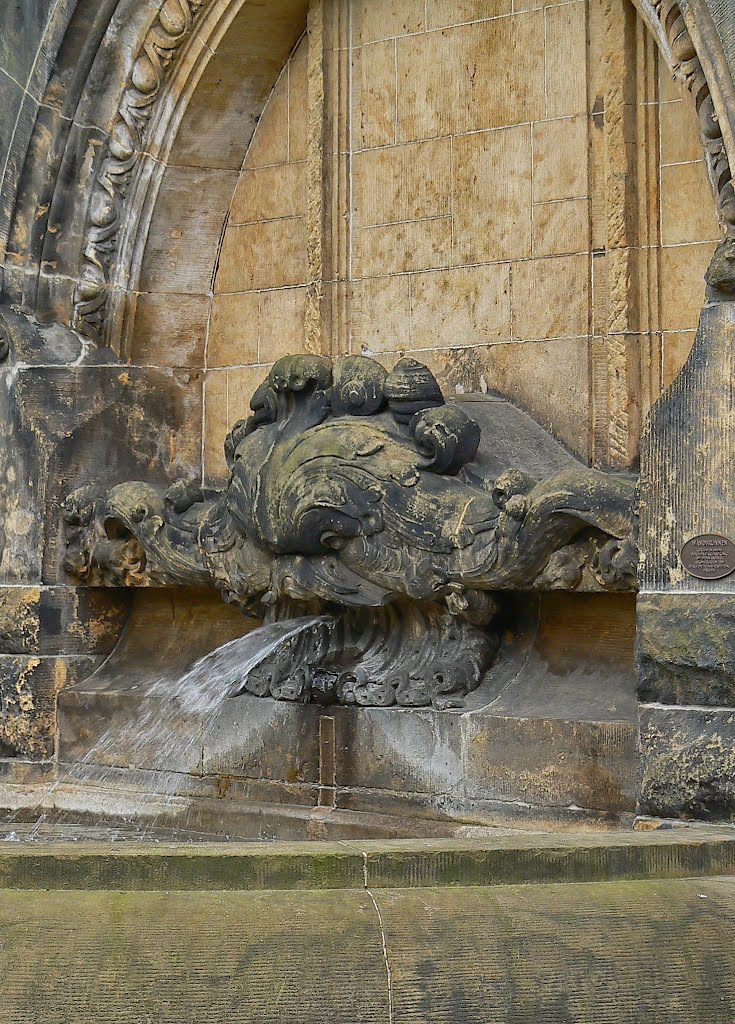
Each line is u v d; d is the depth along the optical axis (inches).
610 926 321.7
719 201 456.4
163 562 566.9
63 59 601.6
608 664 486.9
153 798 564.4
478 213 556.4
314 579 513.7
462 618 504.7
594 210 530.9
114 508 580.4
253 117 616.1
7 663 602.9
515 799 479.2
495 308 550.9
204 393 626.5
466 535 486.6
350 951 306.8
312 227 588.7
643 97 521.7
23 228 607.8
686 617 424.8
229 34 593.6
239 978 301.9
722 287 427.8
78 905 309.6
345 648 530.6
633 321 519.5
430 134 568.4
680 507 430.0
